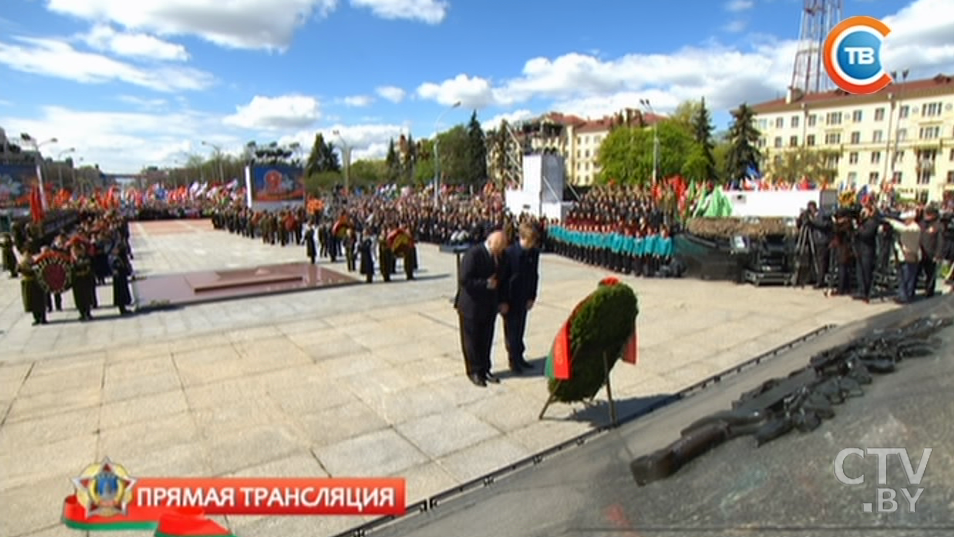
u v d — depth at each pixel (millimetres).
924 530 843
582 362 4523
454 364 6656
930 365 1475
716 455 1374
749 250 11953
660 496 1276
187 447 4531
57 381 6285
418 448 4453
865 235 9500
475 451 4387
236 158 85938
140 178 107312
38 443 4664
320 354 7199
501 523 1642
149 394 5812
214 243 27234
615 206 20484
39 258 9516
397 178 89250
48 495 3840
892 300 9672
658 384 5758
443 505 2674
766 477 1160
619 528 1199
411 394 5672
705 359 6551
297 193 44500
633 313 4625
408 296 11633
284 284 13430
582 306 4418
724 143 67125
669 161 54250
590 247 16016
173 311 10508
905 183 63250
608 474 1600
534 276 6410
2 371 6680
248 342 7906
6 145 62000
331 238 18953
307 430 4840
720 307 9414
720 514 1089
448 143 85125
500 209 25453
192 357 7176
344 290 12555
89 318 9922
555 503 1565
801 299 9969
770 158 65812
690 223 16484
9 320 10055
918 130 61938
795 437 1290
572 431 4699
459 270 5879
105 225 20188
